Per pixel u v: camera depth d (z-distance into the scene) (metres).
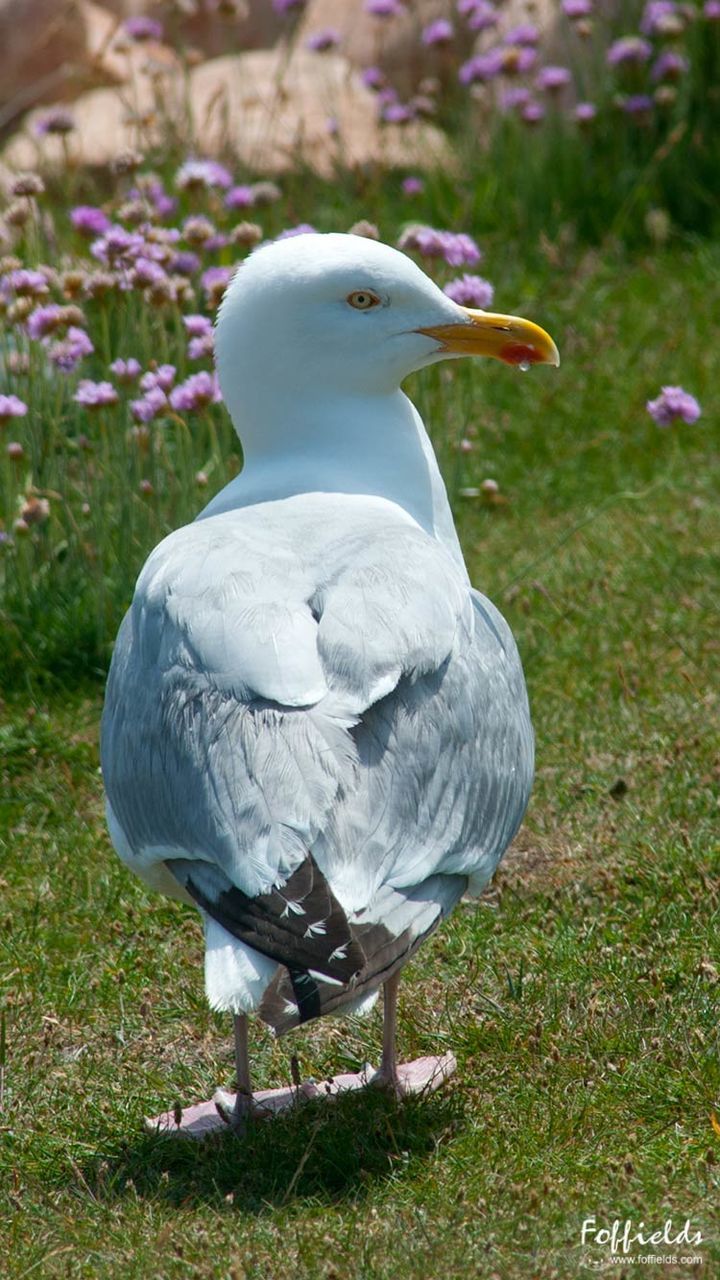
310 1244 6.29
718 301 16.92
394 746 6.33
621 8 20.39
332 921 5.80
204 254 13.23
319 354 7.67
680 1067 7.32
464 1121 7.14
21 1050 7.97
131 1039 8.09
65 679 11.64
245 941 5.86
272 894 5.89
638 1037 7.55
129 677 6.87
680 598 12.00
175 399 10.66
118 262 11.52
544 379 15.80
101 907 9.18
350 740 6.19
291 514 7.11
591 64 20.55
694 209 19.03
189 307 13.23
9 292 11.63
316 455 7.67
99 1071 7.83
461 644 6.81
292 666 6.25
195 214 15.05
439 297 7.72
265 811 6.04
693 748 10.03
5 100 23.31
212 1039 8.07
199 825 6.23
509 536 13.46
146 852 6.73
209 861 6.22
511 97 18.77
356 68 23.83
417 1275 6.05
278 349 7.67
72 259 13.80
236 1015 7.28
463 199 19.12
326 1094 7.39
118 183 16.56
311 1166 6.90
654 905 8.66
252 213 17.11
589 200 19.14
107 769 6.99
